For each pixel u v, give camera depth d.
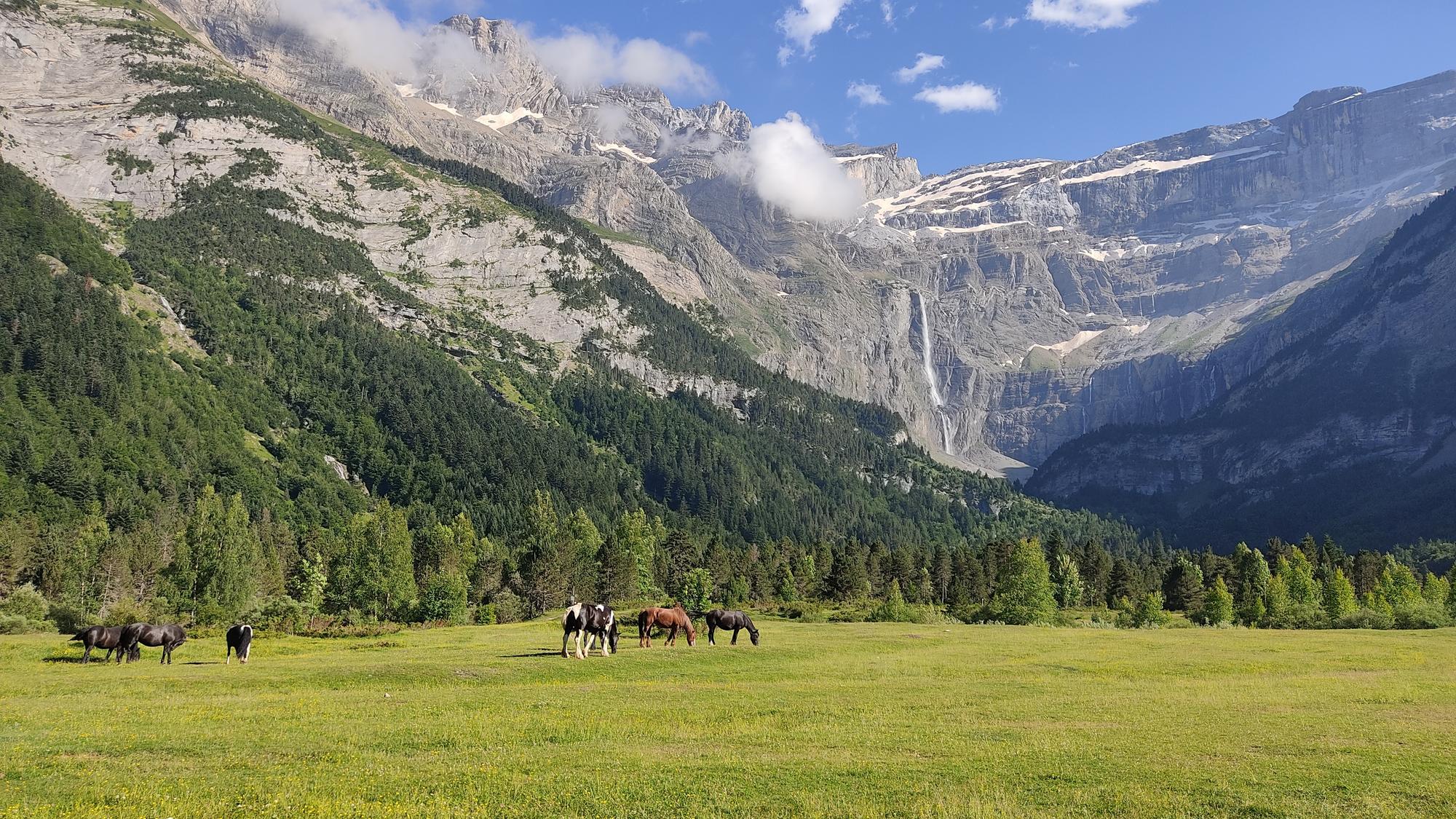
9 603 88.06
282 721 26.86
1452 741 24.83
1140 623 106.94
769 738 25.05
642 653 46.28
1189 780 20.36
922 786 19.72
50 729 25.34
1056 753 23.09
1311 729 26.64
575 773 20.62
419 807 17.69
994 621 106.31
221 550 107.94
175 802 17.91
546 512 171.62
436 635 69.62
